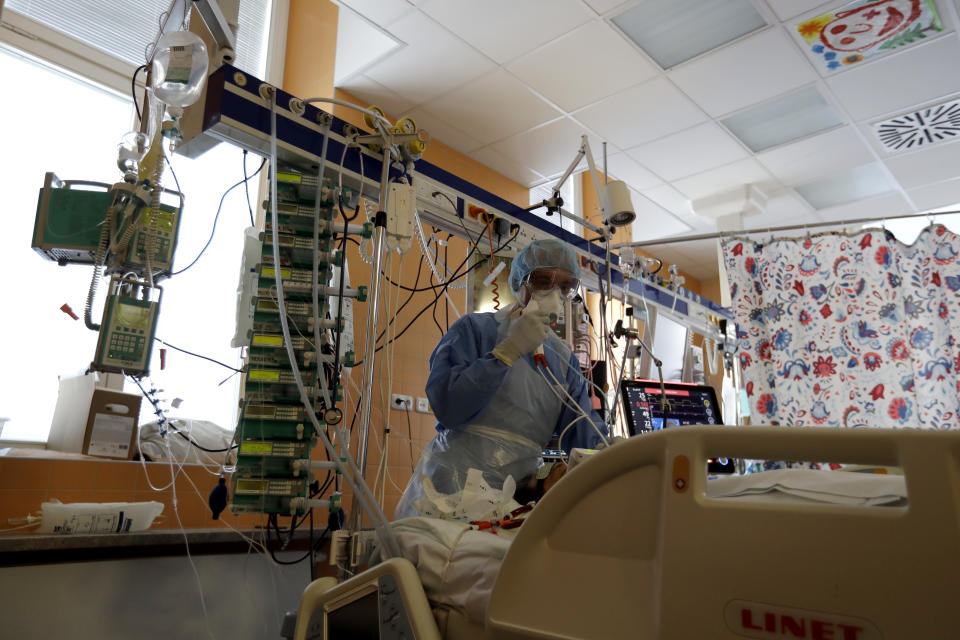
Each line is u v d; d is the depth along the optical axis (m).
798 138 4.49
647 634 0.81
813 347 3.05
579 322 2.61
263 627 2.18
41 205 1.77
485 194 2.40
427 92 4.09
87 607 1.85
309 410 1.45
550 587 0.91
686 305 3.51
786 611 0.72
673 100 4.12
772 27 3.52
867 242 3.10
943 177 4.92
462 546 1.16
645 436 0.87
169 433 2.75
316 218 1.68
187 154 1.83
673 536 0.80
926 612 0.66
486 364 1.70
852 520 0.72
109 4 3.49
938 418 2.91
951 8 3.38
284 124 1.76
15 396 2.85
